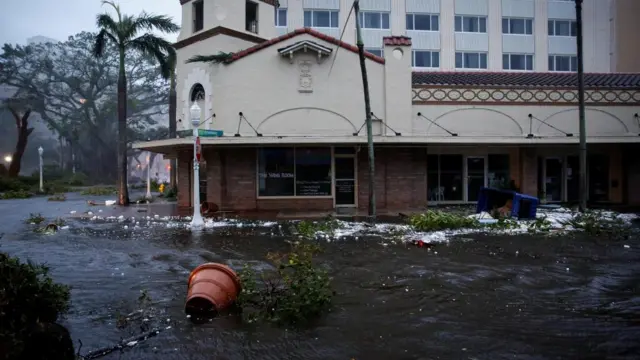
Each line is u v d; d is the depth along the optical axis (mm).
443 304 5699
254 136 15867
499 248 9219
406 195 17125
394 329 4852
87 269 7617
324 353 4270
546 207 16281
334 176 17125
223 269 5570
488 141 16375
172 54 21578
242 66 16812
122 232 11758
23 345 3766
